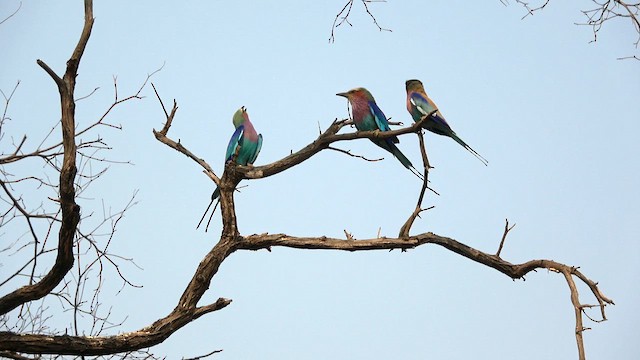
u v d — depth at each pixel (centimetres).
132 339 1012
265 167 1177
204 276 1089
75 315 997
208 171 1191
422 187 1282
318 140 1216
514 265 1302
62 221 915
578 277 1203
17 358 972
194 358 1024
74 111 933
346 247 1220
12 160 923
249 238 1167
